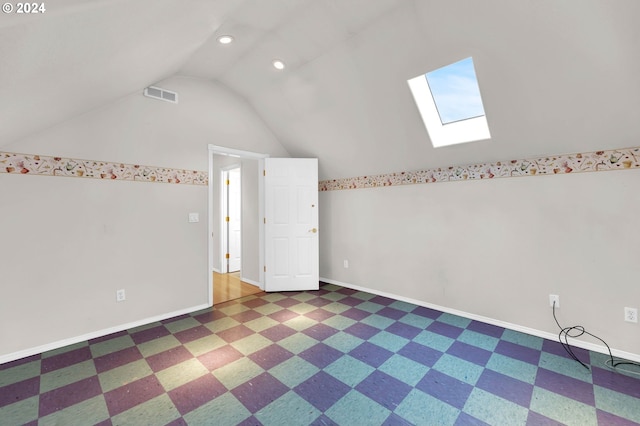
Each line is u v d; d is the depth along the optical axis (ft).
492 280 9.29
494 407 5.47
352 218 13.30
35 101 5.69
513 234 8.84
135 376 6.53
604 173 7.37
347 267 13.64
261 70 10.18
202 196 10.93
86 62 5.15
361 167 12.50
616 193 7.23
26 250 7.52
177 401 5.68
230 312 10.52
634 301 7.07
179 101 10.37
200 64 9.78
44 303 7.75
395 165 11.38
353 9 6.98
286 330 8.95
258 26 7.80
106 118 8.78
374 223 12.46
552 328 8.21
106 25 4.15
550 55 6.30
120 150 9.04
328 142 12.29
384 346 7.88
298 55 9.00
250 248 14.56
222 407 5.52
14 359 7.27
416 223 11.10
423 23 6.89
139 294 9.39
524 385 6.12
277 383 6.26
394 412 5.37
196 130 10.81
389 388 6.08
